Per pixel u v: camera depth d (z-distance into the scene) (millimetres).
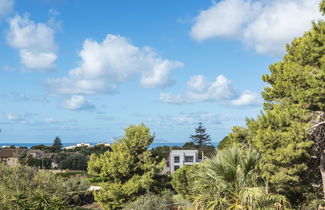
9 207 11875
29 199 12508
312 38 10906
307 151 10992
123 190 18578
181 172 17547
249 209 9172
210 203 9547
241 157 10664
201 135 95000
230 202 9836
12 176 12914
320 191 12867
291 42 13148
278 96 13602
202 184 10469
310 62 11219
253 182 10195
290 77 11531
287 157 10508
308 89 10664
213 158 10227
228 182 9938
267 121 11617
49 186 13742
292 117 11367
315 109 11172
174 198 17797
